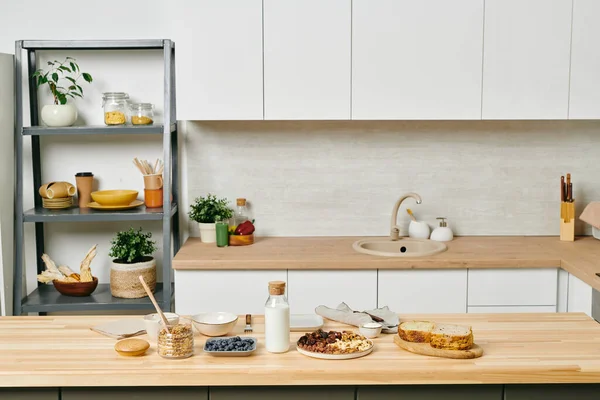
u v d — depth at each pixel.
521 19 3.89
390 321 2.60
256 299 3.79
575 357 2.26
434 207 4.37
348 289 3.79
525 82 3.93
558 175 4.37
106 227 4.34
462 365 2.18
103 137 4.27
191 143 4.29
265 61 3.89
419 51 3.90
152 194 4.10
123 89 4.24
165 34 4.20
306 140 4.31
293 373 2.16
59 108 3.96
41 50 4.18
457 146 4.33
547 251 3.93
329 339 2.34
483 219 4.39
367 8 3.87
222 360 2.25
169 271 3.93
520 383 2.22
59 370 2.16
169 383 2.15
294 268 3.76
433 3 3.88
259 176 4.32
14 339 2.46
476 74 3.92
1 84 3.90
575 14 3.90
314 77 3.90
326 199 4.36
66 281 4.04
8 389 2.21
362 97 3.92
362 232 4.38
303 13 3.86
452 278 3.78
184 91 3.90
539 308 3.81
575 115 3.96
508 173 4.36
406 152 4.33
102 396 2.21
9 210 4.05
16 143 4.13
